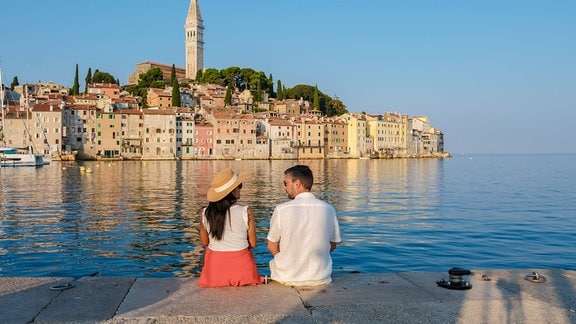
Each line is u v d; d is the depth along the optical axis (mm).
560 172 126062
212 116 178625
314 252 8820
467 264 21328
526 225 32781
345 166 144375
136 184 67875
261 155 184875
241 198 50562
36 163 118000
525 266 21172
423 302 7949
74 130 157625
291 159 192000
